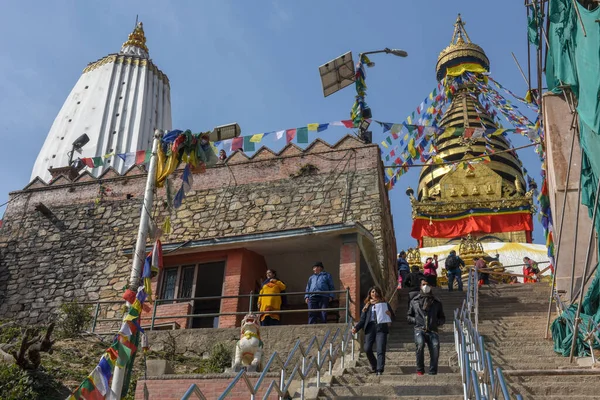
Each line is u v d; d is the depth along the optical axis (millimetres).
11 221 26328
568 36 13797
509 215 38406
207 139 14219
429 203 39500
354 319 17172
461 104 44938
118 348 11023
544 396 10164
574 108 15023
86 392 10312
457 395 10547
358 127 23859
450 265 22125
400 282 23094
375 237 22359
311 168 24531
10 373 13531
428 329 12328
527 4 16984
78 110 51906
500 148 43250
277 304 17281
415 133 23906
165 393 12484
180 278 19531
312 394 11250
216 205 24719
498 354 13656
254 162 25328
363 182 23672
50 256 25031
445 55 47969
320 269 17078
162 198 25469
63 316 21969
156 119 53188
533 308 18016
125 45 57781
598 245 13398
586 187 13906
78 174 28594
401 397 10633
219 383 12359
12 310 23922
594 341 12828
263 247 19297
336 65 24719
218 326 18359
